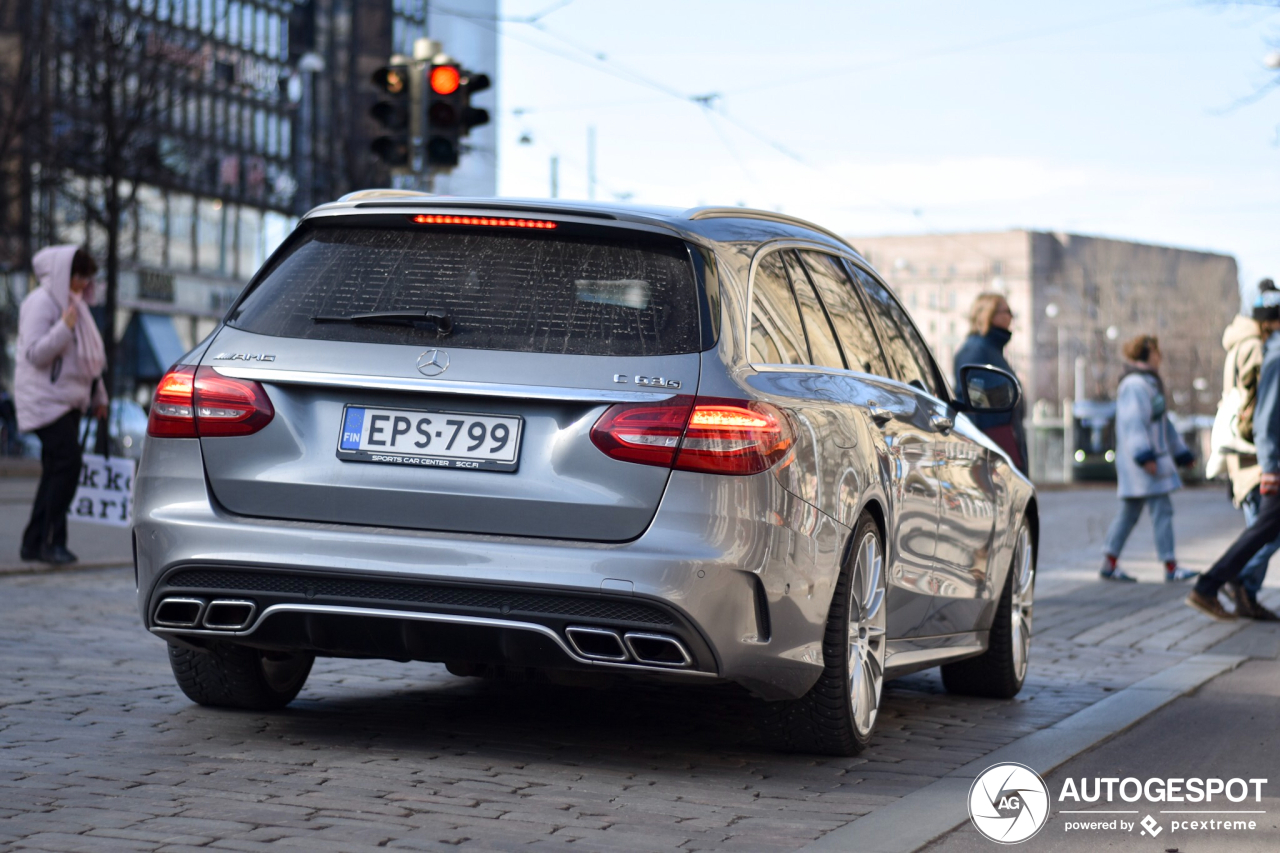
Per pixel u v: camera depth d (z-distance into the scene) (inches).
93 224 1400.1
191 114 2153.1
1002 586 286.0
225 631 196.1
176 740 208.7
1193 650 358.0
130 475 464.1
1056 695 292.0
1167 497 549.6
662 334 191.8
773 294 213.6
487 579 184.5
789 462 192.9
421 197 209.6
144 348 2137.1
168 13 1294.3
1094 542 778.2
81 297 452.4
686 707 251.6
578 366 189.0
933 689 299.1
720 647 186.7
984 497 274.1
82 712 226.8
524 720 233.9
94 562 463.8
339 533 189.5
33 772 185.9
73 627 322.3
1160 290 4156.0
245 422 195.0
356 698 248.2
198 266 2239.2
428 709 240.4
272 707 234.1
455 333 192.7
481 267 198.7
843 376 224.4
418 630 189.0
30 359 440.1
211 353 200.2
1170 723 257.9
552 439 187.9
